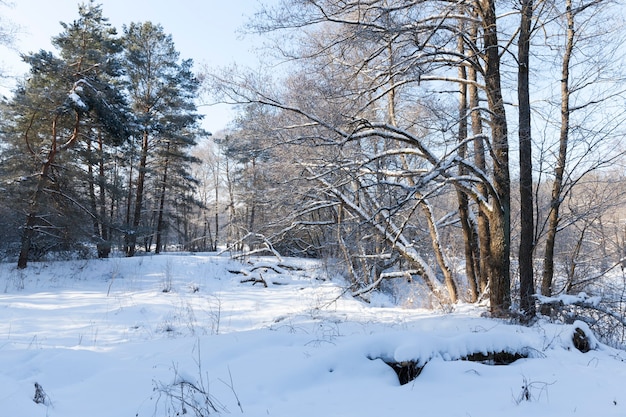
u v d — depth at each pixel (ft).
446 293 39.22
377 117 42.11
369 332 21.75
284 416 10.85
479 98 36.32
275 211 50.19
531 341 17.42
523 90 28.96
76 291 44.98
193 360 15.47
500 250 28.22
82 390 12.36
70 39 60.80
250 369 14.11
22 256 55.72
